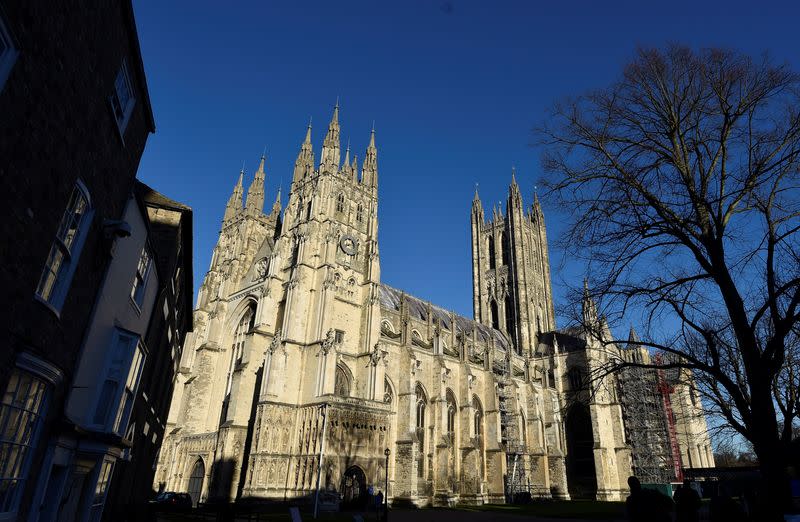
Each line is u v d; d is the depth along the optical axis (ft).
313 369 224.33
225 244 330.13
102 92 62.49
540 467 318.04
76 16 52.65
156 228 113.70
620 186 78.89
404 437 237.86
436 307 374.63
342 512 190.80
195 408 254.27
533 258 480.23
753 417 65.98
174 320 151.23
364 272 274.57
